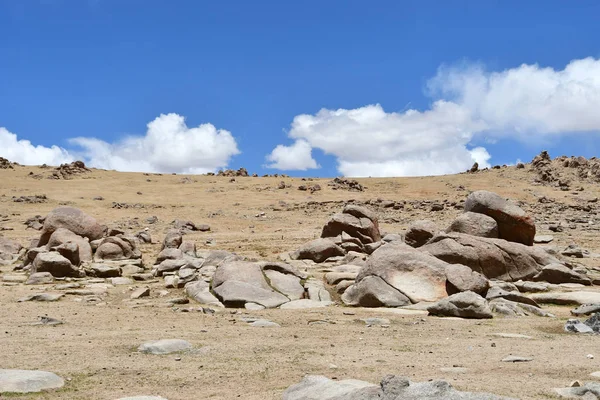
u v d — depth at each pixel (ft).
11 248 89.86
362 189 190.08
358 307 48.75
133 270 71.26
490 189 182.80
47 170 221.87
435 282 50.42
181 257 74.02
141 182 202.80
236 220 134.72
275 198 171.63
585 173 196.34
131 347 29.68
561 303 48.62
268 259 78.43
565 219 131.85
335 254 76.64
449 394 17.12
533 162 217.97
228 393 21.50
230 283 51.37
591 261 79.71
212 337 32.76
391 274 50.85
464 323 39.17
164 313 42.80
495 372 23.95
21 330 34.24
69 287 57.72
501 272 59.16
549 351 28.78
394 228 119.65
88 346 29.76
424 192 183.93
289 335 33.81
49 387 21.99
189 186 195.00
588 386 19.92
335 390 19.45
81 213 85.81
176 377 23.75
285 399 20.22
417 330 36.09
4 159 225.97
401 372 24.17
